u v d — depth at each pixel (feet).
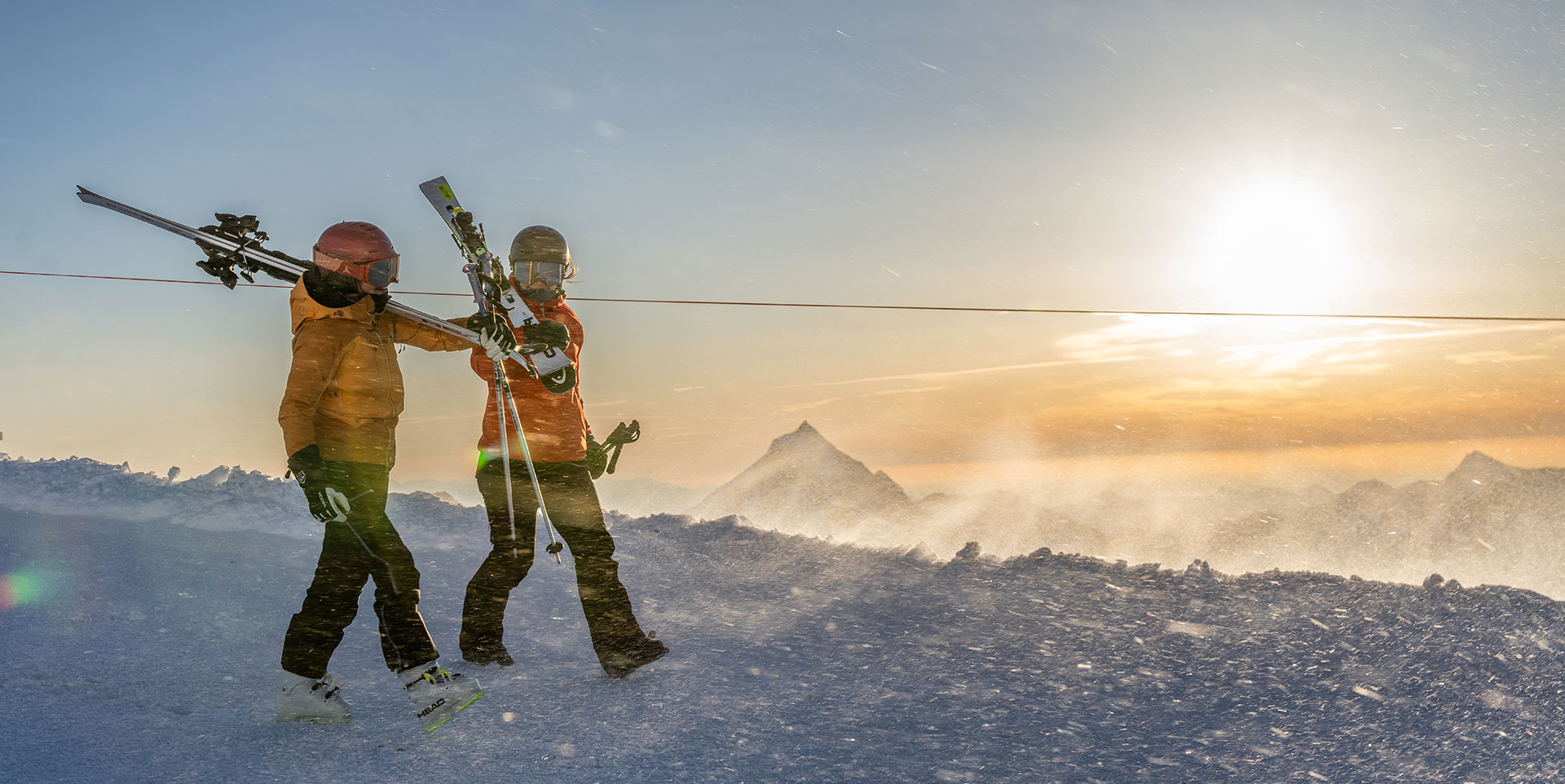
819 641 12.76
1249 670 10.91
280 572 17.57
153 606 14.49
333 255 9.36
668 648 12.35
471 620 11.82
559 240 11.76
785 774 7.92
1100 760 8.30
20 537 20.03
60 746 8.36
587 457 12.10
